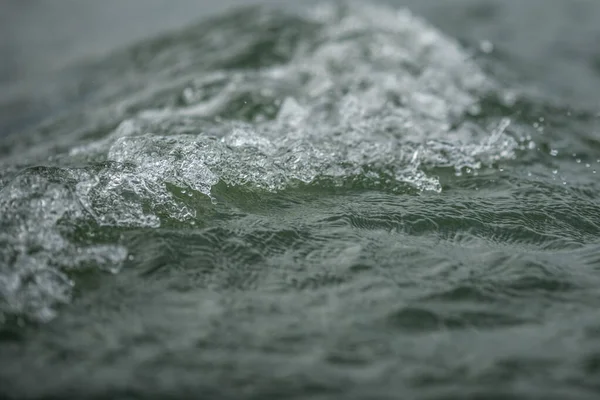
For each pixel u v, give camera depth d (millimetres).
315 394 1779
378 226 2734
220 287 2287
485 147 3588
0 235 2369
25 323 2064
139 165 2889
